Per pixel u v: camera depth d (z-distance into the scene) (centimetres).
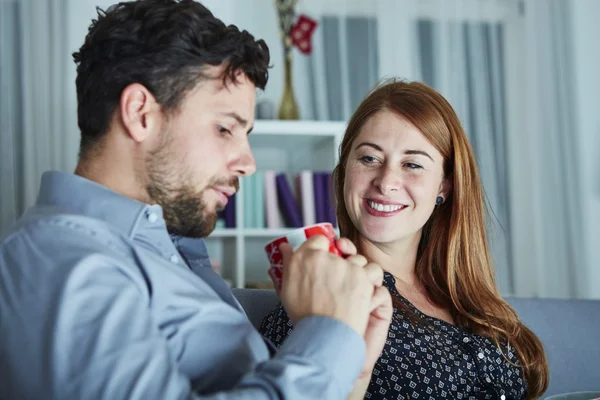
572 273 365
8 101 317
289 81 345
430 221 165
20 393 72
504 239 367
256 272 354
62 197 87
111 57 87
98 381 67
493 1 373
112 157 88
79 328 70
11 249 78
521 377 153
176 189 87
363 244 160
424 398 137
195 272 102
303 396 70
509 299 175
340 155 165
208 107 87
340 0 364
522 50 375
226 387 81
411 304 150
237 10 357
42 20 324
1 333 74
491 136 371
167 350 73
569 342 173
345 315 79
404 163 151
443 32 367
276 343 139
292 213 324
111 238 81
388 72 362
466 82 371
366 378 109
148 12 87
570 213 366
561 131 368
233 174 90
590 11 376
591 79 375
